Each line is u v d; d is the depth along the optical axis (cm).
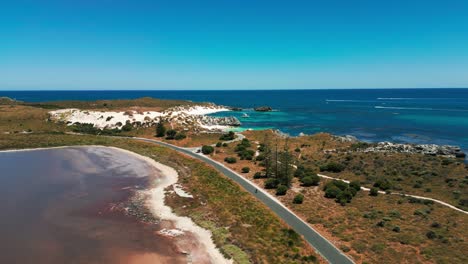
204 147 8500
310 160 7475
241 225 4047
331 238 3706
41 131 11294
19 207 4838
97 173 6762
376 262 3164
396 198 4903
